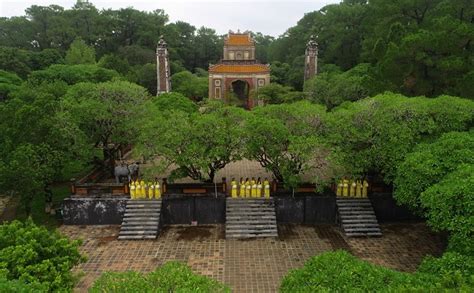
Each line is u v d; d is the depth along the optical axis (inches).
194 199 799.7
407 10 1385.3
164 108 1238.9
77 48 2220.7
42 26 2778.1
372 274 380.8
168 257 669.3
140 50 2566.4
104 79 1672.0
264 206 791.7
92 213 799.7
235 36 2144.4
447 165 596.1
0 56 1844.2
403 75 1016.9
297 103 889.5
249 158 791.1
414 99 796.6
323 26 2300.7
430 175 595.5
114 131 924.0
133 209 782.5
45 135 792.9
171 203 798.5
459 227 490.3
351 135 759.1
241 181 842.8
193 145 757.9
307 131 789.9
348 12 2103.8
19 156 719.1
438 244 716.7
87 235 756.6
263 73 2062.0
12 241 446.9
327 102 1419.8
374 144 746.2
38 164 738.2
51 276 412.5
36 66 2031.3
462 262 426.9
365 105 805.9
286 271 621.3
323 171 794.2
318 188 748.6
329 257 414.0
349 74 1518.2
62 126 809.5
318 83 1445.6
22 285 329.4
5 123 856.3
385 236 752.3
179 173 808.9
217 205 802.8
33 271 404.2
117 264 645.9
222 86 2078.0
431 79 1018.1
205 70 3016.7
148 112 948.6
